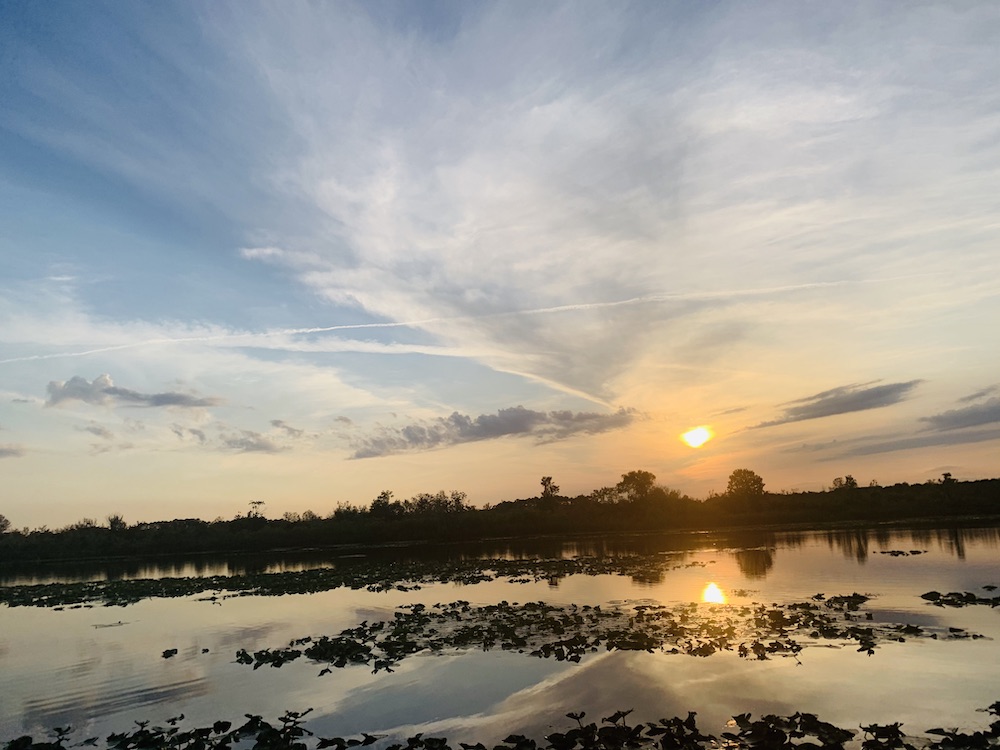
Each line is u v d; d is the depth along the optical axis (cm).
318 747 1362
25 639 2819
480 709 1545
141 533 11619
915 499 8512
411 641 2255
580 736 1299
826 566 3666
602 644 2041
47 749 1432
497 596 3259
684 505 10044
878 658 1720
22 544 10631
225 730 1508
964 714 1312
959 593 2502
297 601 3528
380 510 12612
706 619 2328
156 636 2717
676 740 1241
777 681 1573
